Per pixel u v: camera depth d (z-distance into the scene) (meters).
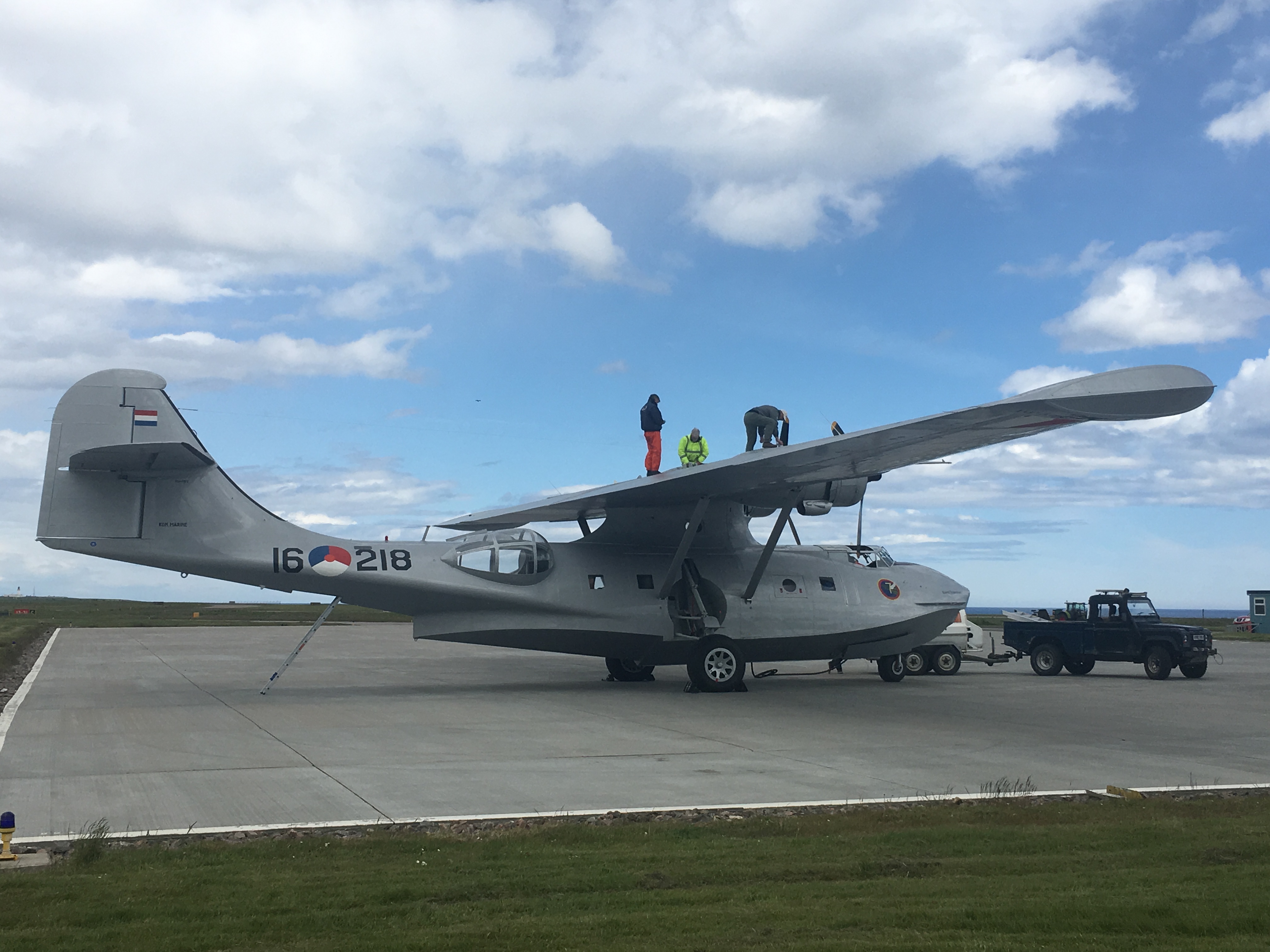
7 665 25.48
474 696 19.25
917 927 5.34
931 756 12.09
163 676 23.61
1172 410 13.48
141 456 17.19
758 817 8.49
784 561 21.66
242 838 7.67
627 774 10.66
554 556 20.12
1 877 6.43
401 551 19.23
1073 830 7.89
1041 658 26.45
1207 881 6.32
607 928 5.36
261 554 18.31
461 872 6.57
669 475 17.75
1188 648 24.17
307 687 20.94
